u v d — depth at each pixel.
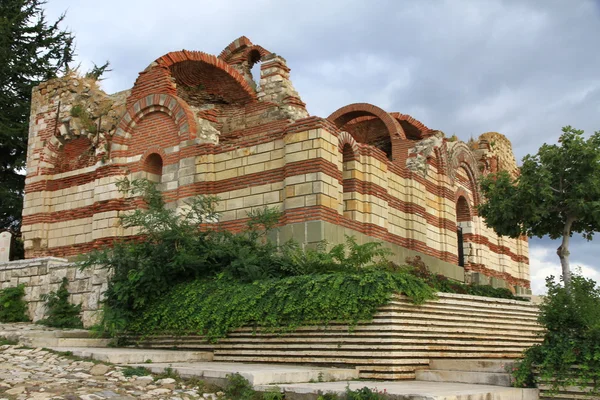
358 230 22.70
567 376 12.84
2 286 24.62
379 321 14.29
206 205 21.64
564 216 23.44
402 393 10.87
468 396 11.16
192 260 18.17
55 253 28.47
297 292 15.58
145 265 18.48
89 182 28.08
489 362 14.09
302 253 18.47
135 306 18.70
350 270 17.12
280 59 29.61
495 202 23.80
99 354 14.48
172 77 27.58
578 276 14.45
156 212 19.42
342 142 22.38
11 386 11.12
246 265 17.45
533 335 19.62
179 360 15.74
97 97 29.23
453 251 30.34
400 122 34.56
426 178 29.11
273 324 15.67
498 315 18.36
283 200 21.47
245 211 22.41
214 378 12.39
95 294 21.95
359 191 23.19
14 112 41.03
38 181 29.48
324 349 14.85
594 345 12.74
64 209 28.70
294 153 21.27
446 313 16.16
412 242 26.33
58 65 45.00
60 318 22.19
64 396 10.51
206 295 17.69
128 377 12.65
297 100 29.11
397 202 26.03
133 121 26.59
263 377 12.06
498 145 40.69
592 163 21.92
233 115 30.33
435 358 15.26
